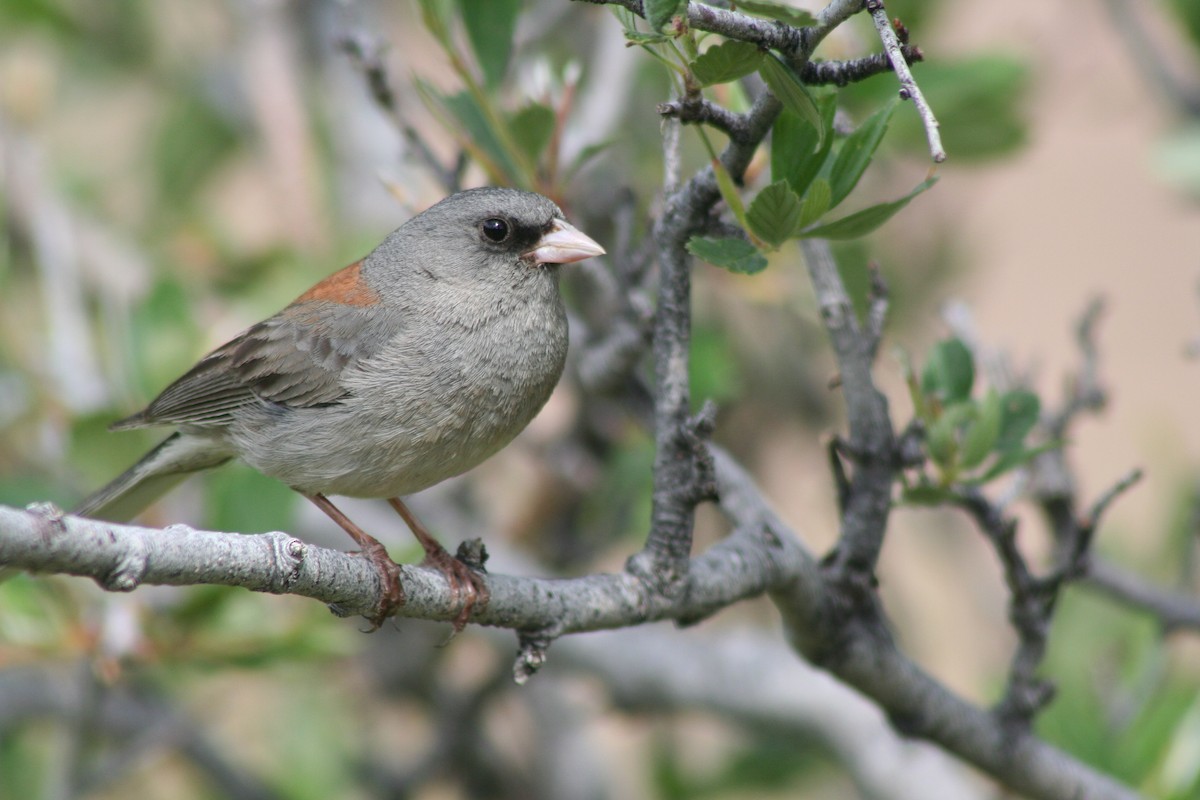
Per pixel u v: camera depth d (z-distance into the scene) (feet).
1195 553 35.04
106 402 33.91
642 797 41.57
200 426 28.12
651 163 37.35
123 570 17.25
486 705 38.24
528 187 28.37
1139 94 40.65
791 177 21.21
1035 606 25.52
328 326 27.09
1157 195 52.95
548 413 38.55
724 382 36.19
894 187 41.04
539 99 28.94
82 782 32.55
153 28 45.27
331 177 42.47
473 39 27.32
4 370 36.35
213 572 18.39
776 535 24.38
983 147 30.89
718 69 18.80
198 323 34.60
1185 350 32.53
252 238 41.68
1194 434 49.67
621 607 22.31
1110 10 38.73
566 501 38.91
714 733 44.39
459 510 41.04
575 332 29.81
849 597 24.81
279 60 39.04
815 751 35.53
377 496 27.73
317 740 36.73
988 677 35.09
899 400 41.86
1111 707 32.45
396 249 27.94
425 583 21.35
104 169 46.16
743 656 36.17
